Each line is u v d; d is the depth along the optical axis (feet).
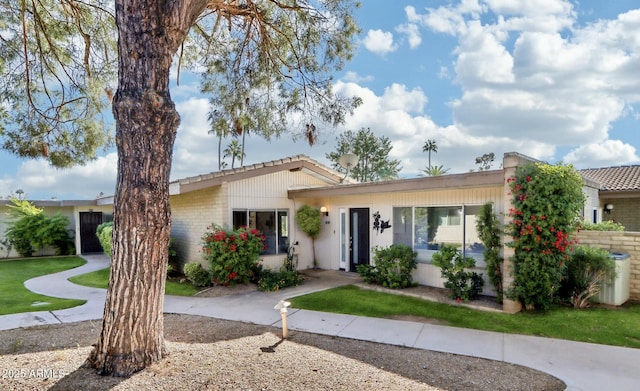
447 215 26.89
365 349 15.21
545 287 20.11
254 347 14.88
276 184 35.17
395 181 26.99
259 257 32.45
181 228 36.99
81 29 20.65
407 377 12.25
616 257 21.40
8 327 17.95
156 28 11.92
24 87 20.79
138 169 11.73
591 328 17.71
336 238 36.45
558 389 11.71
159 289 12.34
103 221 58.34
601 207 43.65
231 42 21.90
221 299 25.18
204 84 22.45
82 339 15.71
